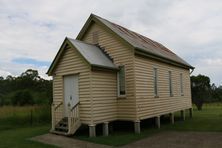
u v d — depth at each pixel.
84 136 13.52
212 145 11.45
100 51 15.86
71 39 14.84
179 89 21.75
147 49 16.12
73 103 14.52
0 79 63.16
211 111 31.95
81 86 13.95
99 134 14.36
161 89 18.08
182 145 11.59
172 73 20.48
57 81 15.47
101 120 13.84
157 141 12.52
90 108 13.40
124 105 14.87
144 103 15.41
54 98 15.64
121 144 11.80
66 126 14.12
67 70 14.80
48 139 12.91
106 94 14.33
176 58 22.16
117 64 15.34
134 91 14.55
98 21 16.38
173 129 16.33
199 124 18.47
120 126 16.84
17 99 36.56
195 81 37.69
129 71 14.82
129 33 18.78
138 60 15.16
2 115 21.48
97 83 13.78
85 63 13.62
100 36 16.39
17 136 14.23
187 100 23.59
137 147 11.28
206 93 38.97
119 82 15.27
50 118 21.69
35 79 59.50
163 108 18.12
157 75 17.62
